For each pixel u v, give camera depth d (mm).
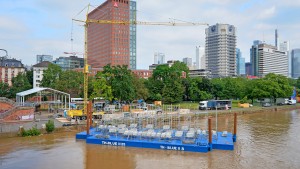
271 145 54031
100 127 61844
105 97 102688
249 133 67188
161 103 130500
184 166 41219
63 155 47438
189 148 48812
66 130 68688
